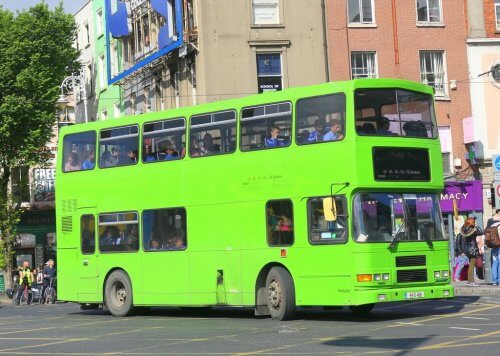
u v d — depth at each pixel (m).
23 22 51.12
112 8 51.28
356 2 41.94
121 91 53.00
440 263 18.89
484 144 41.56
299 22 41.41
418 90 19.09
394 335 15.35
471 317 18.09
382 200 18.27
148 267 21.91
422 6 42.44
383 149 18.28
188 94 42.53
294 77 41.19
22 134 49.56
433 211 19.05
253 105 19.83
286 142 19.08
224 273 20.12
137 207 22.22
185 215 21.03
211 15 40.81
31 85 49.53
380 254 18.00
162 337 16.94
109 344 16.14
